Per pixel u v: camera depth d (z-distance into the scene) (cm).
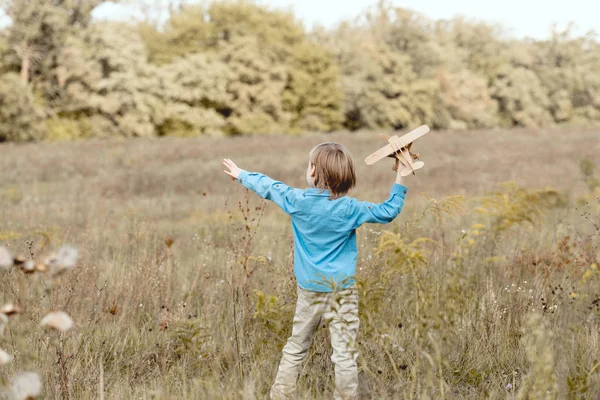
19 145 2834
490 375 319
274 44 4334
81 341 343
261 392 284
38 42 3397
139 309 416
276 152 2722
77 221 904
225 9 4244
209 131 3925
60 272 180
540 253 527
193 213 1038
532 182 1446
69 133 3406
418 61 5219
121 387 301
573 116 6694
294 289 374
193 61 3909
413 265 295
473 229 530
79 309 395
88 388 293
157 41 4284
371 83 4678
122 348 346
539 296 402
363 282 321
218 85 3956
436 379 292
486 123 5488
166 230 812
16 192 1267
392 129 4875
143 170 1888
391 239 298
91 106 3469
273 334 338
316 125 4462
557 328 319
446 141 3441
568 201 847
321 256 275
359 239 527
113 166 2041
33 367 295
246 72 4088
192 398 279
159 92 3728
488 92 5975
